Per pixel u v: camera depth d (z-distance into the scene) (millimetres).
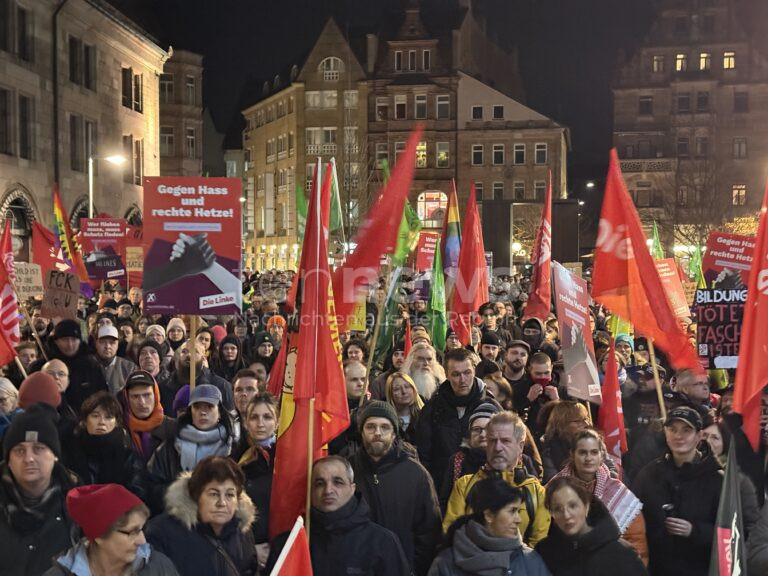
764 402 6551
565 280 7914
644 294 7957
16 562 4789
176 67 70188
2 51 30656
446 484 6586
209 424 6500
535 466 6977
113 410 6547
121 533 4137
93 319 12953
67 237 18016
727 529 4277
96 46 39250
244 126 90875
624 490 6023
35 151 33344
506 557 4910
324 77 73438
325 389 6016
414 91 72000
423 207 72250
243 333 13914
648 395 9102
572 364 7867
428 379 9117
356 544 5266
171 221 7406
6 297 9406
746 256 10672
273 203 81188
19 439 4852
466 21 73938
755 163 73438
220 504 4965
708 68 74188
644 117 75188
